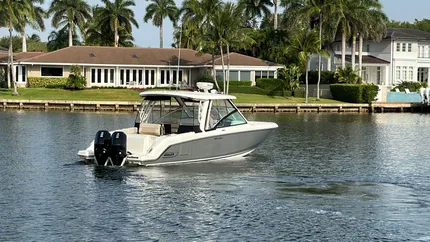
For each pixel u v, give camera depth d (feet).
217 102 87.04
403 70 309.42
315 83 281.13
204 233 53.57
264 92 260.01
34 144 108.47
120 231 53.78
